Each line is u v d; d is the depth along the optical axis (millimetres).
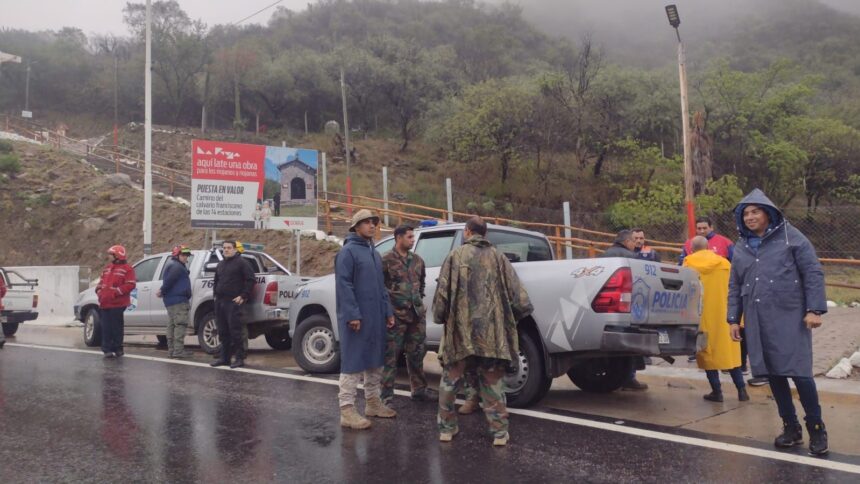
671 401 7379
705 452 5352
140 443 5711
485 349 5406
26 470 5023
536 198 43312
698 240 7711
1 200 26984
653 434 5895
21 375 9094
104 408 7023
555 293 6695
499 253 5688
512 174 45844
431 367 9961
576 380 8055
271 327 10883
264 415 6668
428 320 8023
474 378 6613
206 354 11297
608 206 42719
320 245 19688
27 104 66438
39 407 7086
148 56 17938
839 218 24484
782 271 5355
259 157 15602
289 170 15953
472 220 5695
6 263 24422
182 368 9641
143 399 7461
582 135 45312
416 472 4895
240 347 9750
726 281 7293
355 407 6809
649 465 5027
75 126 66938
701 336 7191
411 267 7094
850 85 64188
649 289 6609
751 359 5488
